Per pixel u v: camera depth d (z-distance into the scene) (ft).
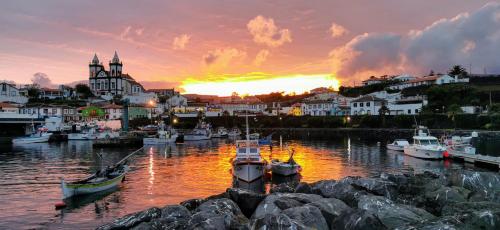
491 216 50.80
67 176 134.72
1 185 117.08
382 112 412.57
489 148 204.44
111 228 57.41
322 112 526.16
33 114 373.20
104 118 496.23
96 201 94.99
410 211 57.36
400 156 186.70
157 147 259.39
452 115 342.64
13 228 74.23
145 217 59.31
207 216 55.06
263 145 264.72
